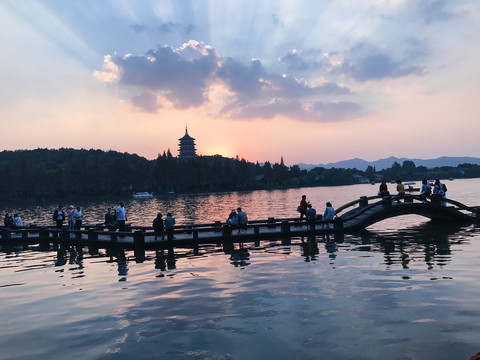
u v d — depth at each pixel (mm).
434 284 10039
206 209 64375
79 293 10812
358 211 26406
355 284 10414
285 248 17547
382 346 6438
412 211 24656
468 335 6738
